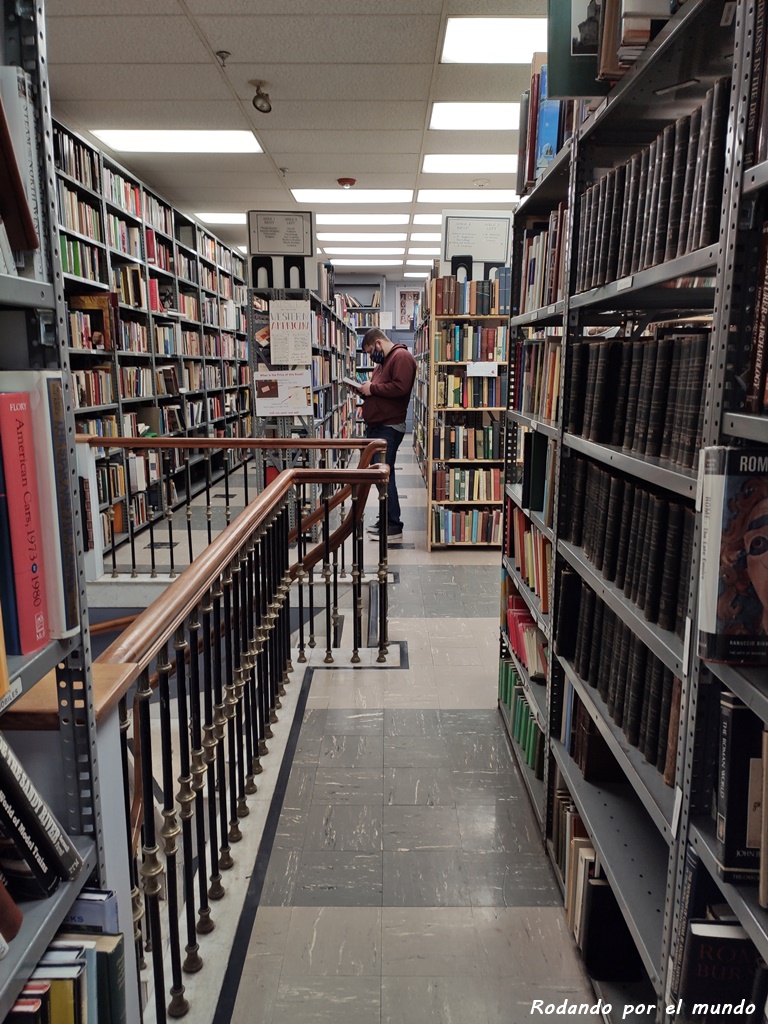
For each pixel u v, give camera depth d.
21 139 0.73
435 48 4.00
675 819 1.09
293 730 2.64
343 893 1.83
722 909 1.04
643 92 1.37
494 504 5.30
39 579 0.77
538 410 2.33
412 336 14.78
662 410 1.31
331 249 10.67
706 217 1.03
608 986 1.52
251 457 9.45
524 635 2.33
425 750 2.52
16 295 0.69
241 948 1.65
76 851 0.86
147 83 4.44
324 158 6.02
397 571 4.76
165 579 4.40
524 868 1.92
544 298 2.20
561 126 2.02
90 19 3.63
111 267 5.30
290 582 3.12
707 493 0.92
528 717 2.31
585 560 1.72
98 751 0.96
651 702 1.33
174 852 1.44
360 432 12.23
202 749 1.74
